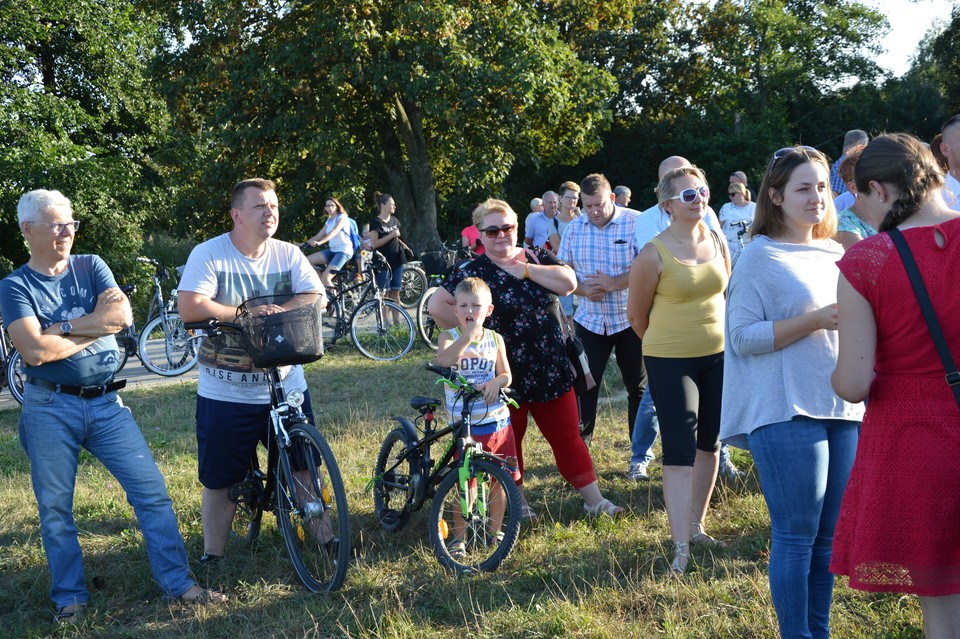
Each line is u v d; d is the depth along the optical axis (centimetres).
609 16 3169
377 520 504
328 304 1091
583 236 593
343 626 373
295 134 2234
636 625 354
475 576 419
